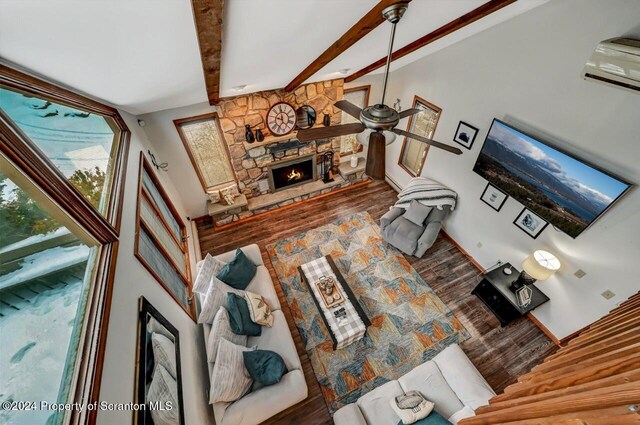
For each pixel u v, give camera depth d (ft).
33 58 4.21
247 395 7.75
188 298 9.85
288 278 13.30
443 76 12.29
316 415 9.05
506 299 10.52
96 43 4.26
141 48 4.96
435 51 12.16
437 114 13.33
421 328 11.19
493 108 10.36
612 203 7.43
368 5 5.54
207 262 10.40
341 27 6.54
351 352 10.52
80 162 5.94
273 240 15.29
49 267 3.96
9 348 3.04
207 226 16.37
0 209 3.44
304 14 5.21
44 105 5.24
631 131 6.78
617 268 7.93
